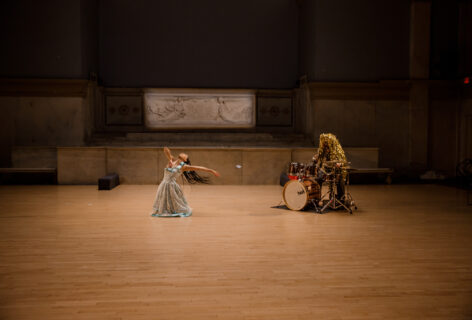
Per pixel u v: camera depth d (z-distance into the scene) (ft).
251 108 48.19
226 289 12.53
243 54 49.93
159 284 12.92
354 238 18.80
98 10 47.78
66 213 24.17
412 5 44.65
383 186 37.68
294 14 50.31
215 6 49.44
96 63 47.01
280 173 38.14
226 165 37.73
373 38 44.55
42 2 41.09
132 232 19.65
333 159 25.44
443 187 37.09
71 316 10.64
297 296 12.03
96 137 43.50
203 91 47.37
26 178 38.24
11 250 16.58
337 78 44.29
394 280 13.41
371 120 44.42
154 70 48.93
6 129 41.42
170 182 23.81
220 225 21.27
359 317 10.71
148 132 45.73
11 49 41.24
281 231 20.06
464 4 45.06
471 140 44.19
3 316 10.63
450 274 14.03
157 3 48.70
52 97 41.34
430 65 45.85
